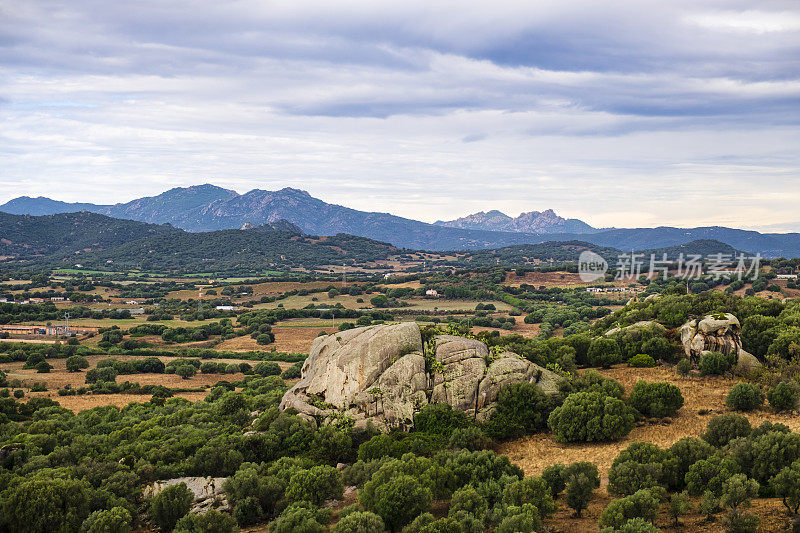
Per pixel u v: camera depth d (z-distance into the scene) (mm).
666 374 79688
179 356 142625
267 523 49375
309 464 57062
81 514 47406
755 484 41281
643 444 50219
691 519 42406
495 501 45375
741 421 53750
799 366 73938
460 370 68062
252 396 92000
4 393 100625
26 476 54469
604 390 68500
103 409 86500
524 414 64688
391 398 65562
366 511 44906
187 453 61312
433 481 47188
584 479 45344
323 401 69625
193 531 43719
